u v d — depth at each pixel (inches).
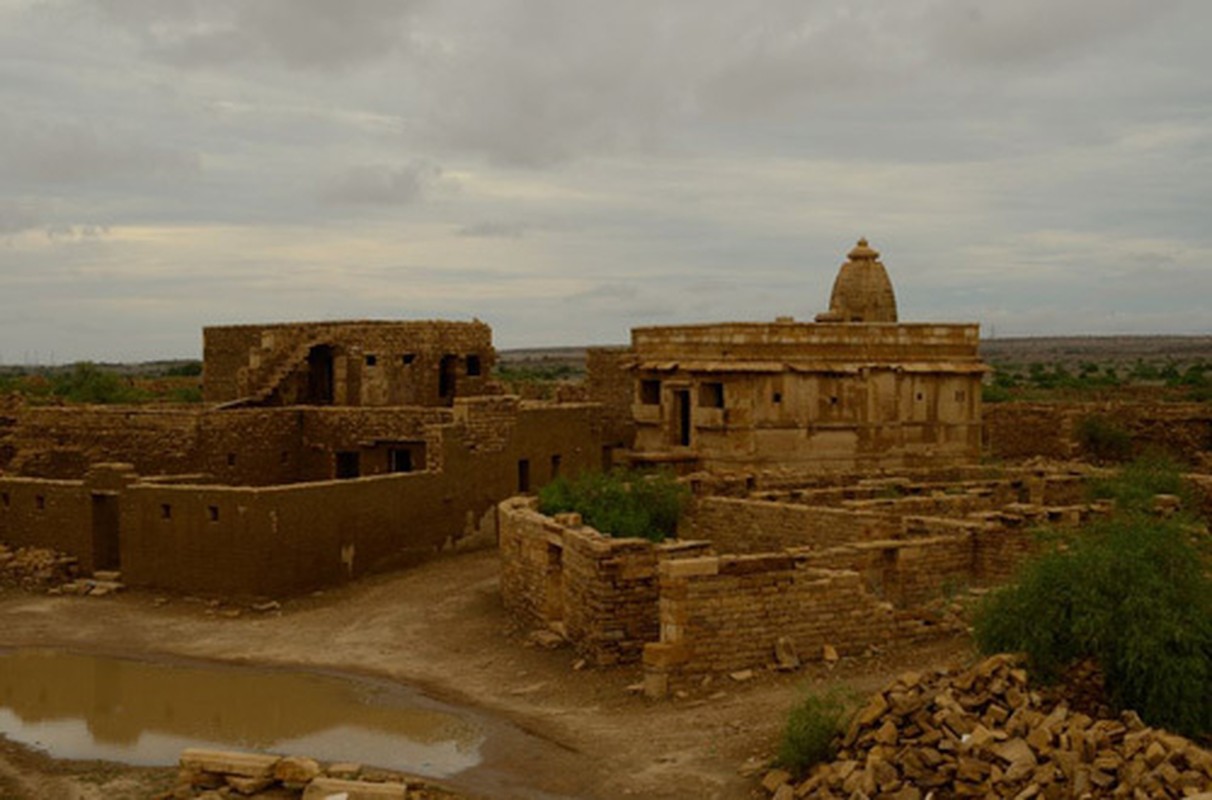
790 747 712.4
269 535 1338.6
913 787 643.5
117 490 1448.1
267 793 759.7
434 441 1603.1
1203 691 730.8
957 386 2028.8
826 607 944.3
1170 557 800.3
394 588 1408.7
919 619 985.5
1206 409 2443.4
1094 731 647.8
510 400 1747.0
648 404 2070.6
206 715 961.5
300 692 1023.6
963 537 1085.1
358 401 2015.3
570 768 784.3
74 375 4013.3
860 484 1494.8
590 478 1406.3
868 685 869.2
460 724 906.7
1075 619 753.6
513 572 1240.2
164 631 1243.2
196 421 1716.3
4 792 789.2
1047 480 1528.1
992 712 684.1
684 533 1400.1
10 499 1530.5
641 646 1019.3
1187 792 582.9
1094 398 3324.3
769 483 1566.2
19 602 1379.2
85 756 867.4
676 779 746.2
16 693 1032.2
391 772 794.2
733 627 920.3
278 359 2057.1
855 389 1939.0
